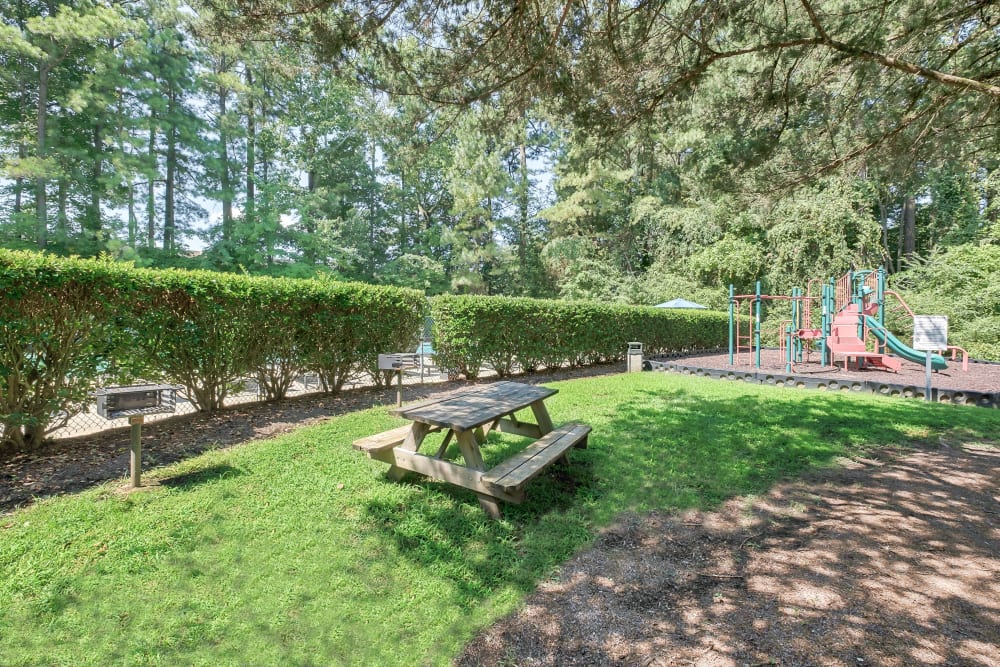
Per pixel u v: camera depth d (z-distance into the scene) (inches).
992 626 83.2
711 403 263.6
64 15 578.6
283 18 135.2
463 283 893.2
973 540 115.1
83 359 172.1
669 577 99.3
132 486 134.0
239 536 109.6
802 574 100.4
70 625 81.2
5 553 98.8
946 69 186.9
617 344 474.3
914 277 595.5
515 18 137.5
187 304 208.7
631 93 172.1
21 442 162.4
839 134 213.8
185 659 74.9
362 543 108.0
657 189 898.1
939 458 175.8
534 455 133.9
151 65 714.8
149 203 833.5
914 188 451.8
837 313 446.6
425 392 304.5
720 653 76.7
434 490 135.0
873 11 162.6
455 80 165.3
